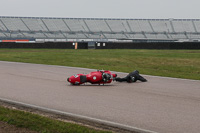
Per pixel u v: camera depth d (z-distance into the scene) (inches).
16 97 459.8
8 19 4685.0
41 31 4569.4
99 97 455.5
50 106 394.3
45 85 588.7
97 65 1139.3
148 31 4827.8
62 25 4795.8
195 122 314.0
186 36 4739.2
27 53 1987.0
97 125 311.4
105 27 4867.1
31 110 381.4
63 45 2817.4
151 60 1382.9
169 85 610.5
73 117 343.3
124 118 331.6
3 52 2114.9
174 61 1327.5
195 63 1232.2
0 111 363.3
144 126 301.6
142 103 411.2
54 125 301.9
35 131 283.0
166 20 5088.6
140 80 657.0
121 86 578.9
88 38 4606.3
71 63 1213.7
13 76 749.9
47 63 1210.6
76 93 491.5
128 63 1239.5
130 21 5054.1
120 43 2689.5
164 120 322.0
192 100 438.6
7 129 288.4
